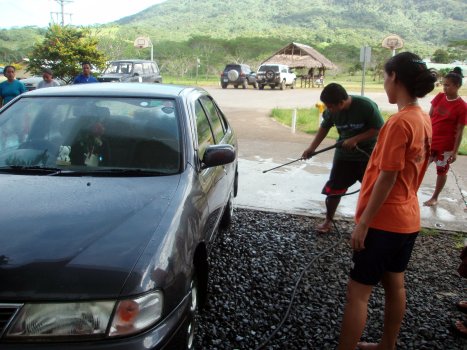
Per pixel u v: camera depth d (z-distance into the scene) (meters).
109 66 22.44
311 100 25.81
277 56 50.00
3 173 2.97
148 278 2.09
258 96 28.34
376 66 64.81
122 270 2.07
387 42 16.47
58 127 3.33
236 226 5.21
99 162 3.08
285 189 6.84
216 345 3.03
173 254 2.30
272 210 5.83
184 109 3.50
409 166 2.49
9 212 2.43
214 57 70.94
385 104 25.25
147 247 2.22
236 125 14.04
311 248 4.70
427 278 4.17
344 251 4.65
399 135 2.39
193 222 2.67
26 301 1.95
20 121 3.40
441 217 5.87
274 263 4.30
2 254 2.11
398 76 2.47
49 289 1.98
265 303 3.59
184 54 67.19
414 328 3.37
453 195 6.88
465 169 8.59
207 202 3.15
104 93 3.61
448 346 3.18
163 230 2.37
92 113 3.41
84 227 2.32
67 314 1.96
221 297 3.63
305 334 3.21
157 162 3.08
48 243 2.18
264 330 3.24
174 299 2.23
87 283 2.01
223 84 35.69
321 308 3.56
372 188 2.57
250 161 8.72
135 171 3.00
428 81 2.42
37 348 1.93
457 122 5.85
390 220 2.53
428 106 23.28
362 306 2.66
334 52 84.81
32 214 2.41
